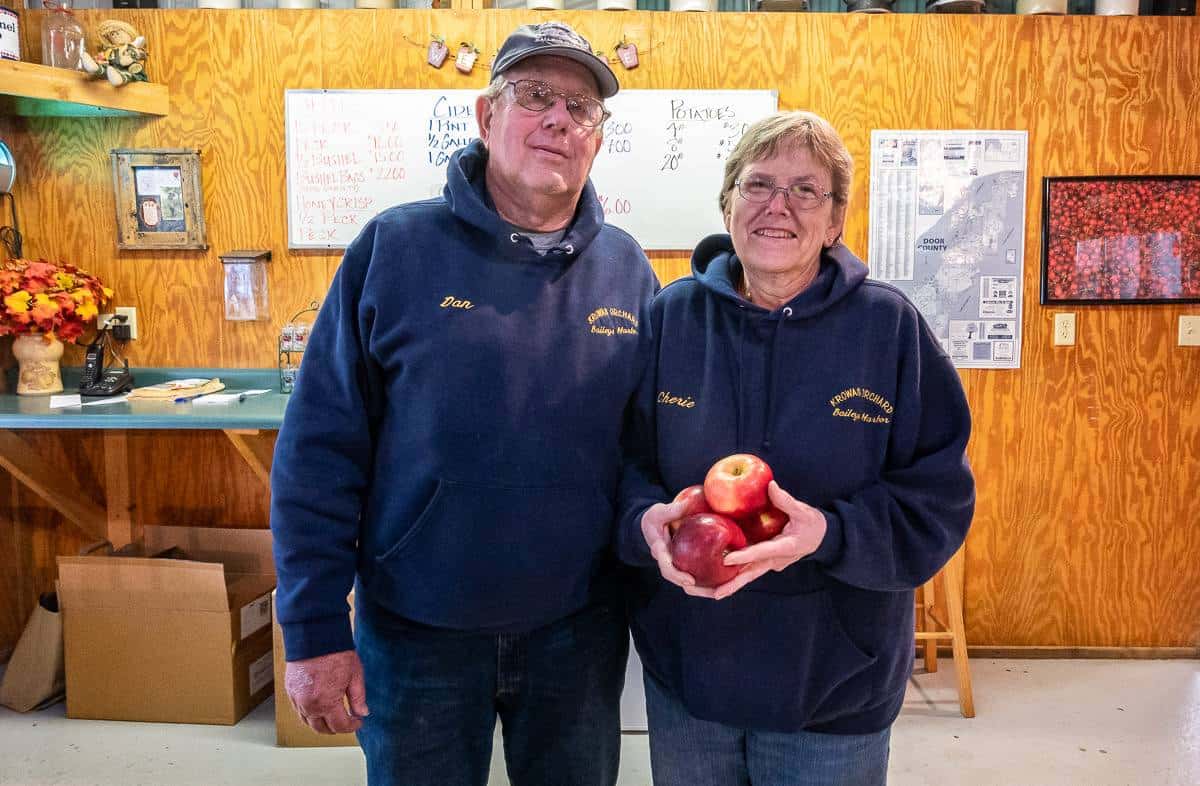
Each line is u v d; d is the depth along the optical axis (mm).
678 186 2795
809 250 1166
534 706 1336
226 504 2928
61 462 2895
